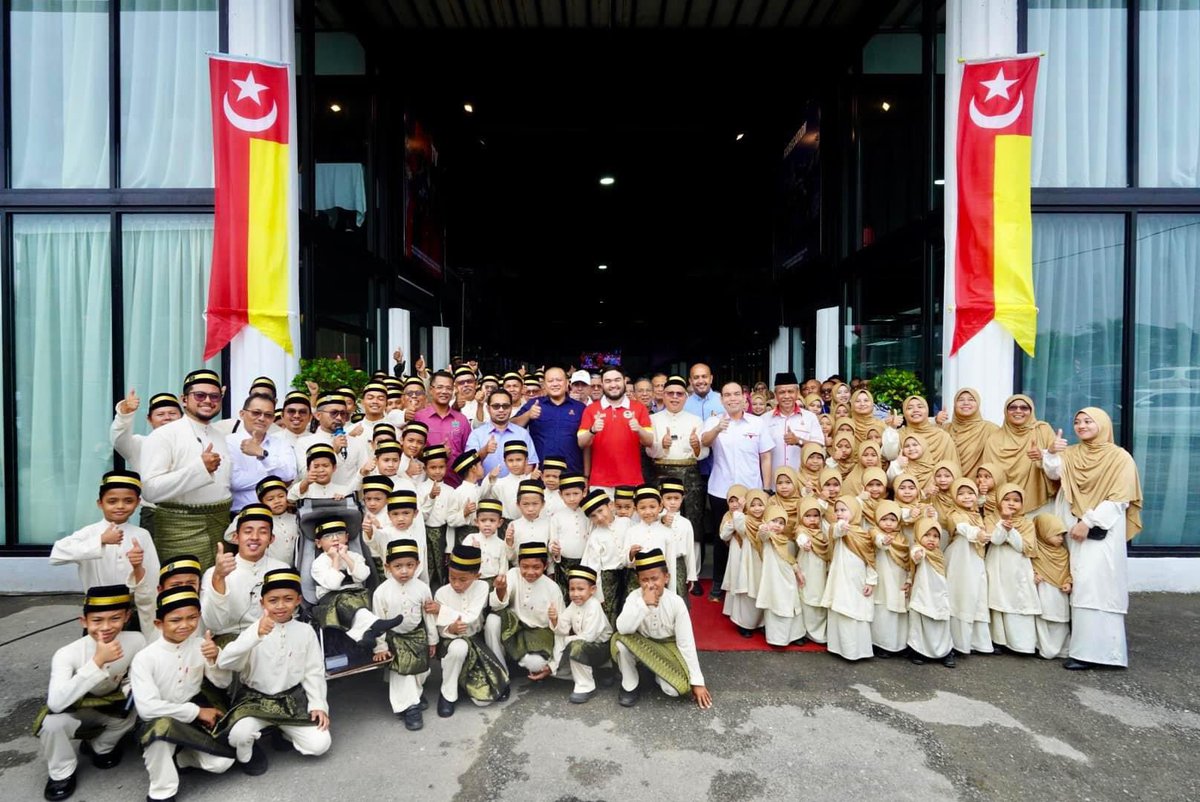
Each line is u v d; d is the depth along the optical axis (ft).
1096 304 17.61
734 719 10.34
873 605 12.71
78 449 17.31
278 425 14.08
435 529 13.02
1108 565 12.01
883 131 25.13
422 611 10.73
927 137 21.33
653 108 34.37
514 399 19.03
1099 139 17.70
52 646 13.15
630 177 46.39
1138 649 13.08
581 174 45.88
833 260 29.50
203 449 11.08
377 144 27.94
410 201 31.83
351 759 9.25
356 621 9.88
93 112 17.47
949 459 13.94
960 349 16.88
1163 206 17.33
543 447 15.78
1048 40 17.70
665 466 16.46
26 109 17.37
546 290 80.94
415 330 33.78
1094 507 12.32
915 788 8.56
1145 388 17.54
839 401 18.76
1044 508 13.60
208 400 11.03
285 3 17.52
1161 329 17.51
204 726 8.68
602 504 11.94
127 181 17.51
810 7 24.85
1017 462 13.88
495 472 13.80
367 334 26.71
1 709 10.66
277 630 9.11
